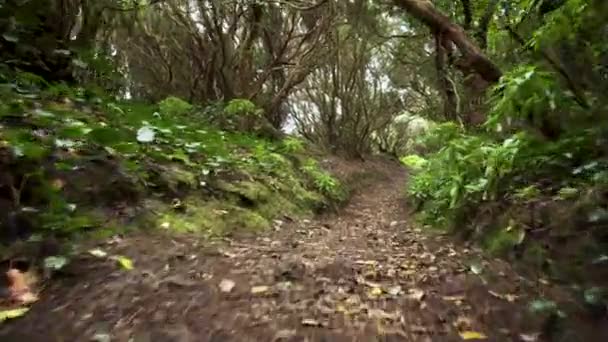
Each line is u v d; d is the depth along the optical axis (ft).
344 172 37.19
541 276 7.95
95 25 20.48
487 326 6.52
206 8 33.83
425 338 6.22
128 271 7.94
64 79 17.56
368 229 17.24
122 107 19.11
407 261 10.36
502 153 11.44
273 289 7.97
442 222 14.92
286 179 21.45
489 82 15.01
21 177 9.03
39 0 16.93
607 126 9.20
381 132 66.49
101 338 5.80
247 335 6.20
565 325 6.17
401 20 31.65
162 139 15.83
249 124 32.12
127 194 11.28
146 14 33.60
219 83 35.96
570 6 8.80
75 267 7.71
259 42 38.86
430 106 44.83
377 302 7.55
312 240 13.37
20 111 10.91
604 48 8.95
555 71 9.66
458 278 8.74
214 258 9.47
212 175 15.69
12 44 15.56
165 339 5.93
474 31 21.90
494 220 11.21
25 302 6.49
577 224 8.21
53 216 8.55
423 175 22.70
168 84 39.06
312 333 6.33
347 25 37.50
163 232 10.54
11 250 7.52
